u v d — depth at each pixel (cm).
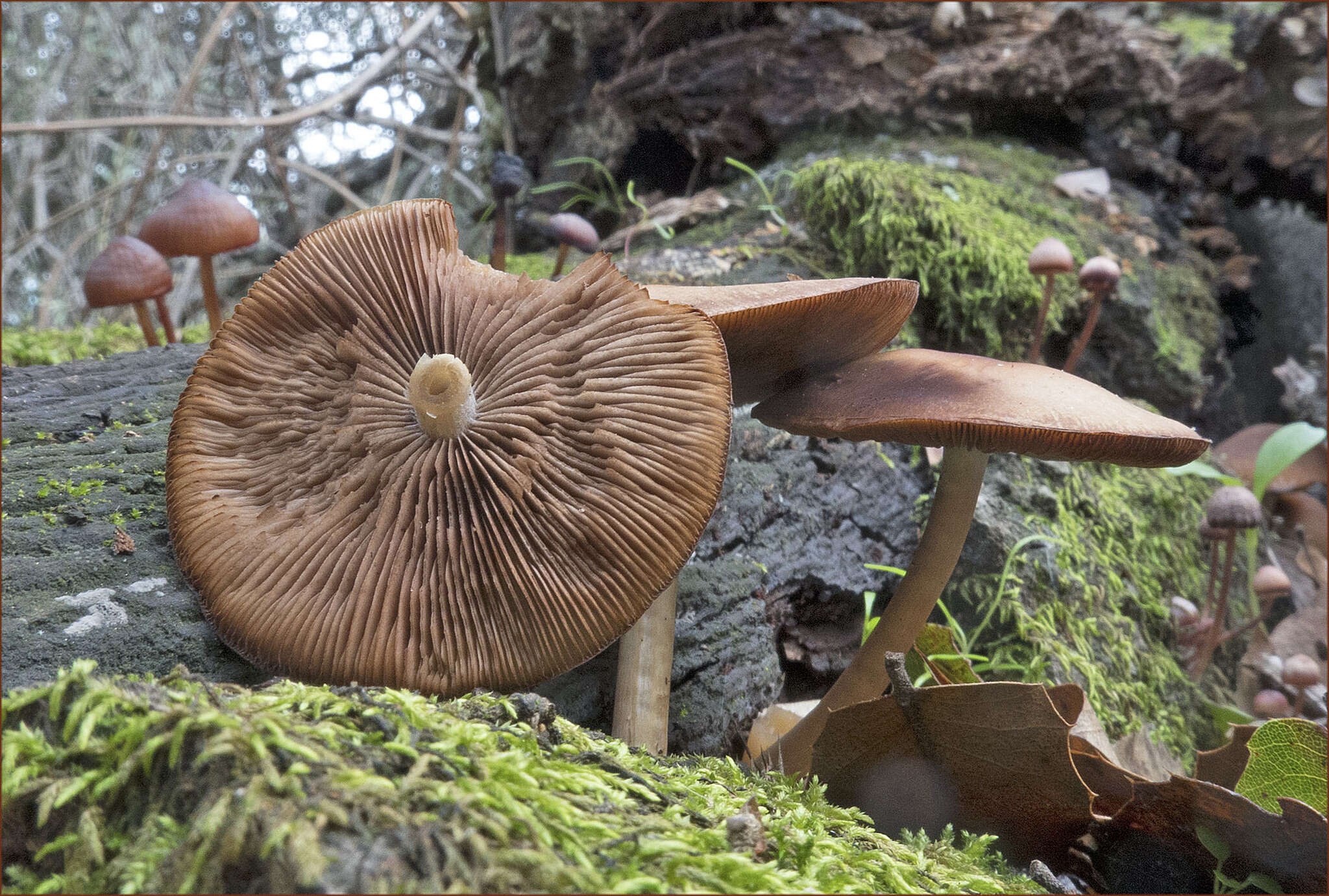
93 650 20
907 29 44
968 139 42
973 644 26
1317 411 45
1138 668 27
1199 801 19
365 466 20
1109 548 29
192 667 21
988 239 33
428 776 17
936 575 22
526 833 16
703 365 20
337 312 21
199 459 21
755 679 24
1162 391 37
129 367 26
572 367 20
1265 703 28
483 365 20
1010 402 20
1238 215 51
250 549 20
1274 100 45
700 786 19
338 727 17
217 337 21
